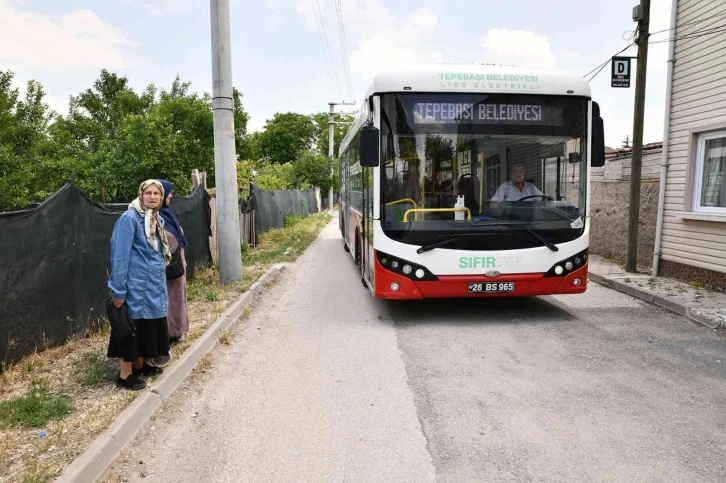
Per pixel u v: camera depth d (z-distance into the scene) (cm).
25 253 516
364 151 673
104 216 666
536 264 695
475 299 873
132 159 1800
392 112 691
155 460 368
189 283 958
